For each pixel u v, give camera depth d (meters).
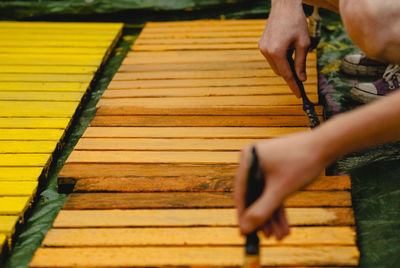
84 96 2.42
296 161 0.81
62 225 1.49
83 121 2.28
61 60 2.80
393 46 1.44
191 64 2.67
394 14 1.41
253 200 0.85
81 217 1.52
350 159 1.83
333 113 2.18
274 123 2.01
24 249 1.52
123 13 3.57
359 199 1.63
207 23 3.39
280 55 1.69
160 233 1.44
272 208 0.82
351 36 1.52
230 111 2.12
